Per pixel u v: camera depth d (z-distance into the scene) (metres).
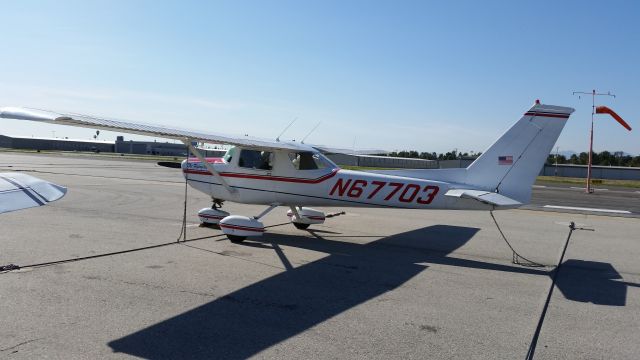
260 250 7.89
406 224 11.56
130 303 4.96
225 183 9.36
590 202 19.91
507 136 7.91
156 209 12.25
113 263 6.59
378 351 3.96
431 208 8.23
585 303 5.55
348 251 8.09
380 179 8.44
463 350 4.04
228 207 13.39
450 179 8.27
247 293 5.48
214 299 5.21
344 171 8.73
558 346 4.20
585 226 12.10
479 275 6.73
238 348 3.95
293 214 10.01
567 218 13.75
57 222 9.70
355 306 5.15
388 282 6.19
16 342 3.90
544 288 6.16
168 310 4.81
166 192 16.56
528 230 11.14
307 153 8.87
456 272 6.86
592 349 4.16
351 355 3.87
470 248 8.77
